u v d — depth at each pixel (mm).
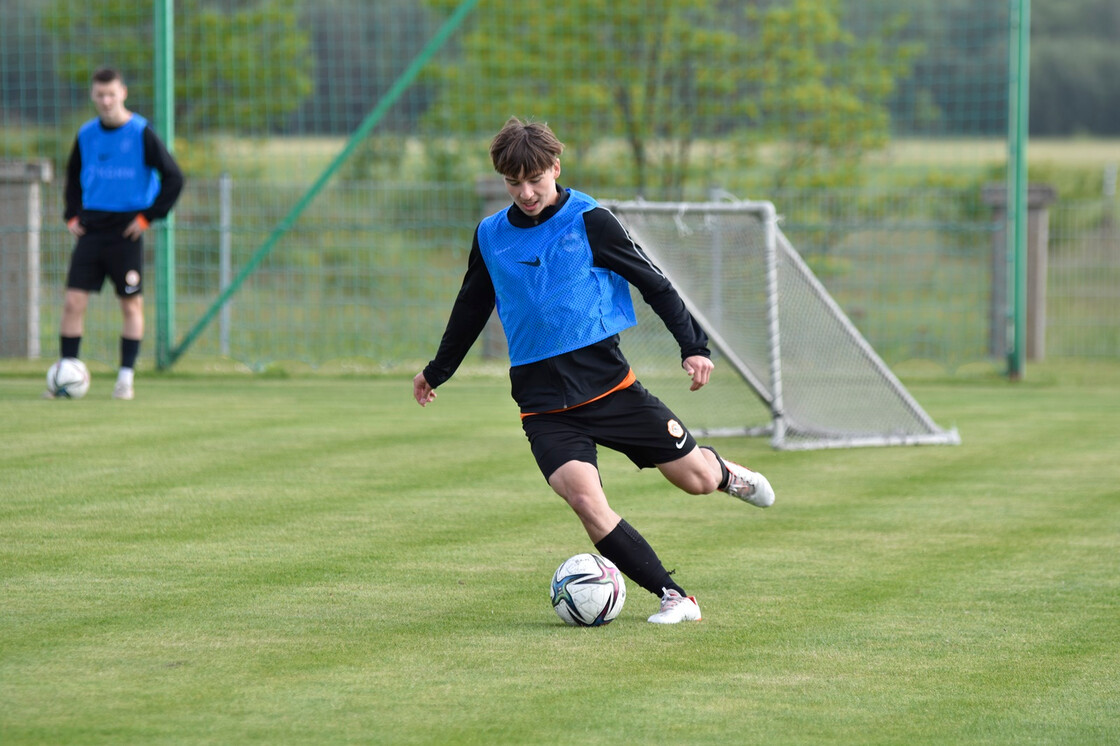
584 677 11875
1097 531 18891
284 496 21109
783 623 13844
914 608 14531
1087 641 13188
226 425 29047
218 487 21781
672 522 19516
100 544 17484
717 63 55281
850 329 28156
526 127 13578
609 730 10461
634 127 55938
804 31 54406
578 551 17359
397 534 18359
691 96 55625
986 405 34312
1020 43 38875
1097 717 10875
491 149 13594
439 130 60344
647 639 13195
